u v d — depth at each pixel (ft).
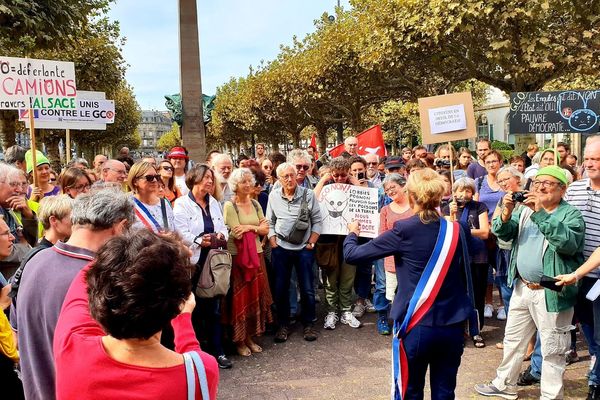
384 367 14.74
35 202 15.33
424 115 17.74
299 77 68.49
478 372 14.25
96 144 105.81
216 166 18.62
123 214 7.22
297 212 16.66
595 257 10.66
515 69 34.81
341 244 18.06
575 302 11.43
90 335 5.10
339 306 18.86
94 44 57.06
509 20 33.27
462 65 42.75
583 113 18.63
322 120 87.15
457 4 33.04
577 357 15.21
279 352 16.15
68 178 14.12
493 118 115.96
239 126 128.98
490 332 17.48
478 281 16.28
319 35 68.59
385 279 17.02
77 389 4.67
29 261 7.28
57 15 25.57
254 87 93.15
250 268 15.55
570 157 26.30
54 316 6.57
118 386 4.58
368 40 44.09
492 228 12.55
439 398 9.56
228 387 13.73
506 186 15.72
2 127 41.81
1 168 12.67
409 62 43.09
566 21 35.96
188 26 31.48
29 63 17.06
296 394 13.19
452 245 9.39
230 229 15.69
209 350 15.37
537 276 11.52
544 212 11.07
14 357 8.54
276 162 24.34
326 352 16.02
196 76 31.89
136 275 4.52
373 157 23.15
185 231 13.92
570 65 35.09
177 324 5.76
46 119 23.43
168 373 4.70
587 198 12.42
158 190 13.97
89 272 4.85
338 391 13.29
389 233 9.75
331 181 18.65
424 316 9.32
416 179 9.67
